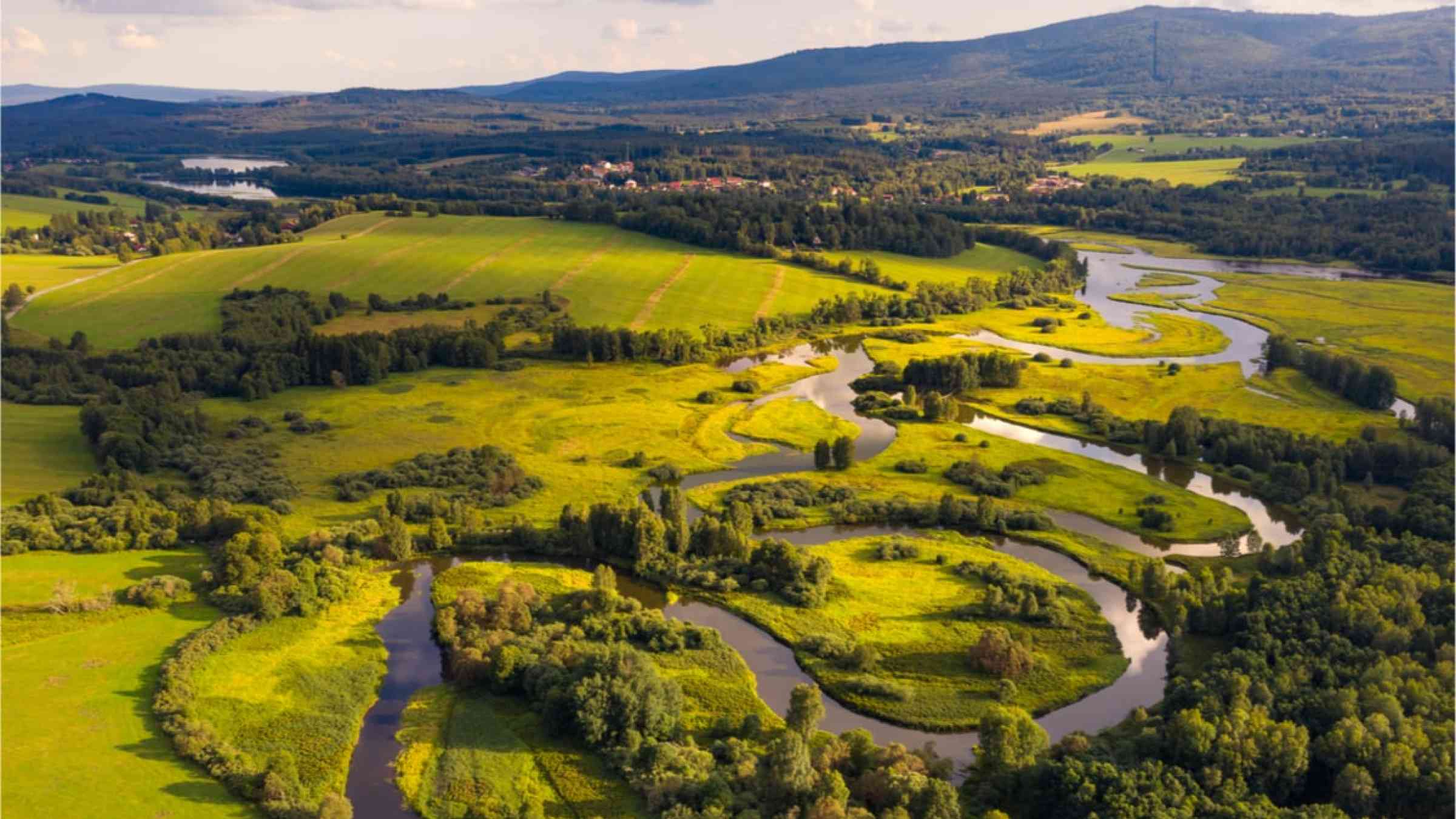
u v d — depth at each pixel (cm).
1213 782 9138
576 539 14938
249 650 11994
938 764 9794
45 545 14138
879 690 11369
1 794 9094
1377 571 12862
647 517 14625
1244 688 10144
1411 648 11219
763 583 13812
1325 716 9969
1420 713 9862
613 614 12744
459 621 12531
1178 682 10888
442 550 15175
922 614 13200
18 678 11056
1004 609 13025
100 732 10169
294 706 10975
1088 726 10881
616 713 10362
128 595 12862
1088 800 8762
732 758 9969
